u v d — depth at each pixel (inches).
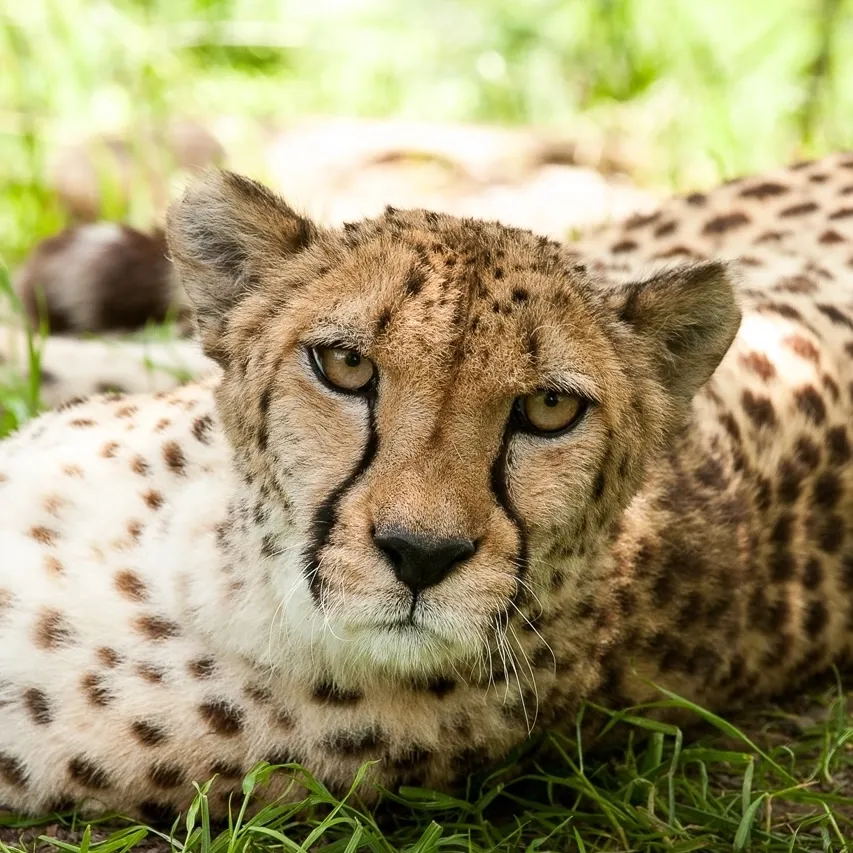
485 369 270.7
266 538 293.6
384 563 271.3
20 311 457.7
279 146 690.8
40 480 340.5
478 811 310.0
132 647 308.5
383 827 318.3
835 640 391.2
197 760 303.9
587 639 324.8
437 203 657.6
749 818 301.7
